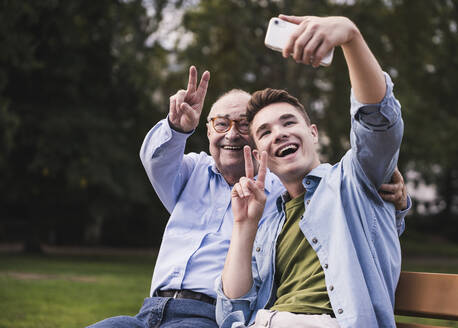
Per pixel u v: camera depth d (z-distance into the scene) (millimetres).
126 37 16984
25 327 5363
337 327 1972
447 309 2021
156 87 16078
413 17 16219
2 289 8227
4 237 21250
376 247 2092
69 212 18156
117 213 17703
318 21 1797
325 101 17109
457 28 16734
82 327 5449
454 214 32000
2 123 13992
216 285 2336
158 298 2564
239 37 16016
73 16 15633
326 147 17062
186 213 2793
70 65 15750
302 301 2076
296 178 2291
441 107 17922
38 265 12992
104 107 16859
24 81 15750
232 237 2268
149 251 21406
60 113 15578
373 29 15969
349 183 2166
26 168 15969
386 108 1953
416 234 30391
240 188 2234
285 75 16438
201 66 15516
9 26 14656
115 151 15789
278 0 16266
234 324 2127
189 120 2596
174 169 2754
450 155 17406
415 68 16812
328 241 2111
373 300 1987
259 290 2270
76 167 15227
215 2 15859
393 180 2189
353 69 1922
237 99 2838
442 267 15062
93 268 12797
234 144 2795
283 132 2248
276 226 2324
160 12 15906
